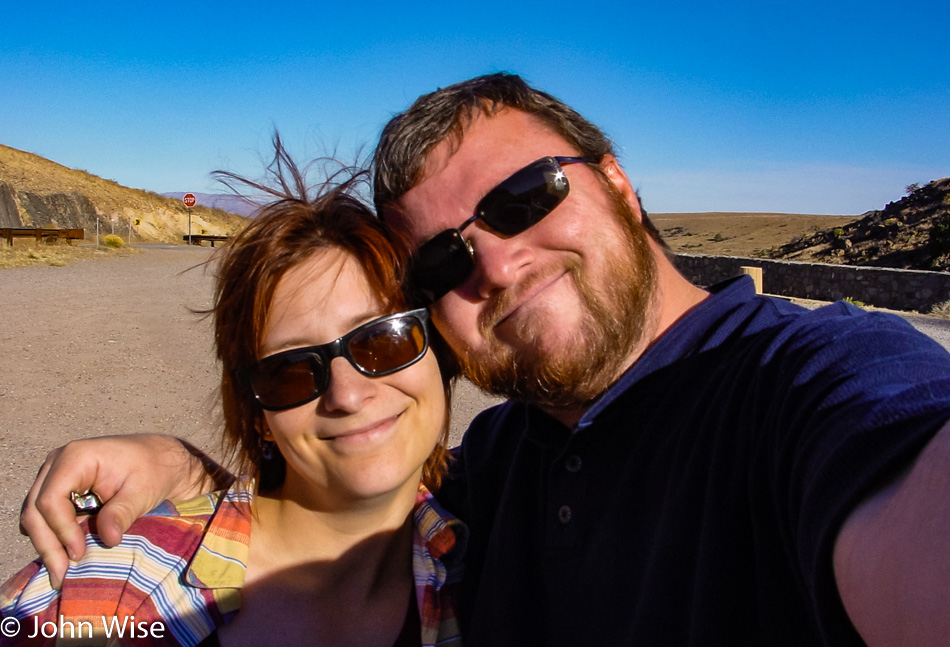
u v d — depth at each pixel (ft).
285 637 1.43
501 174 1.52
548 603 1.44
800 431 0.99
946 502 0.68
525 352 1.49
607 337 1.46
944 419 0.77
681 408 1.29
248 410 1.51
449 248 1.54
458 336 1.58
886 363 0.98
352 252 1.40
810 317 1.23
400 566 1.59
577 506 1.38
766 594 1.01
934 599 0.66
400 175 1.60
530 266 1.49
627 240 1.52
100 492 1.47
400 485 1.43
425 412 1.48
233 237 1.45
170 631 1.30
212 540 1.39
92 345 7.77
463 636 1.62
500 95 1.62
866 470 0.80
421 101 1.65
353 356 1.36
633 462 1.31
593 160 1.63
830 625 0.82
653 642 1.16
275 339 1.38
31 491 1.41
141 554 1.34
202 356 7.34
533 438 1.55
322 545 1.49
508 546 1.55
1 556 3.08
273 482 1.60
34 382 6.10
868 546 0.75
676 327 1.40
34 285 13.16
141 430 4.82
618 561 1.28
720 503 1.11
